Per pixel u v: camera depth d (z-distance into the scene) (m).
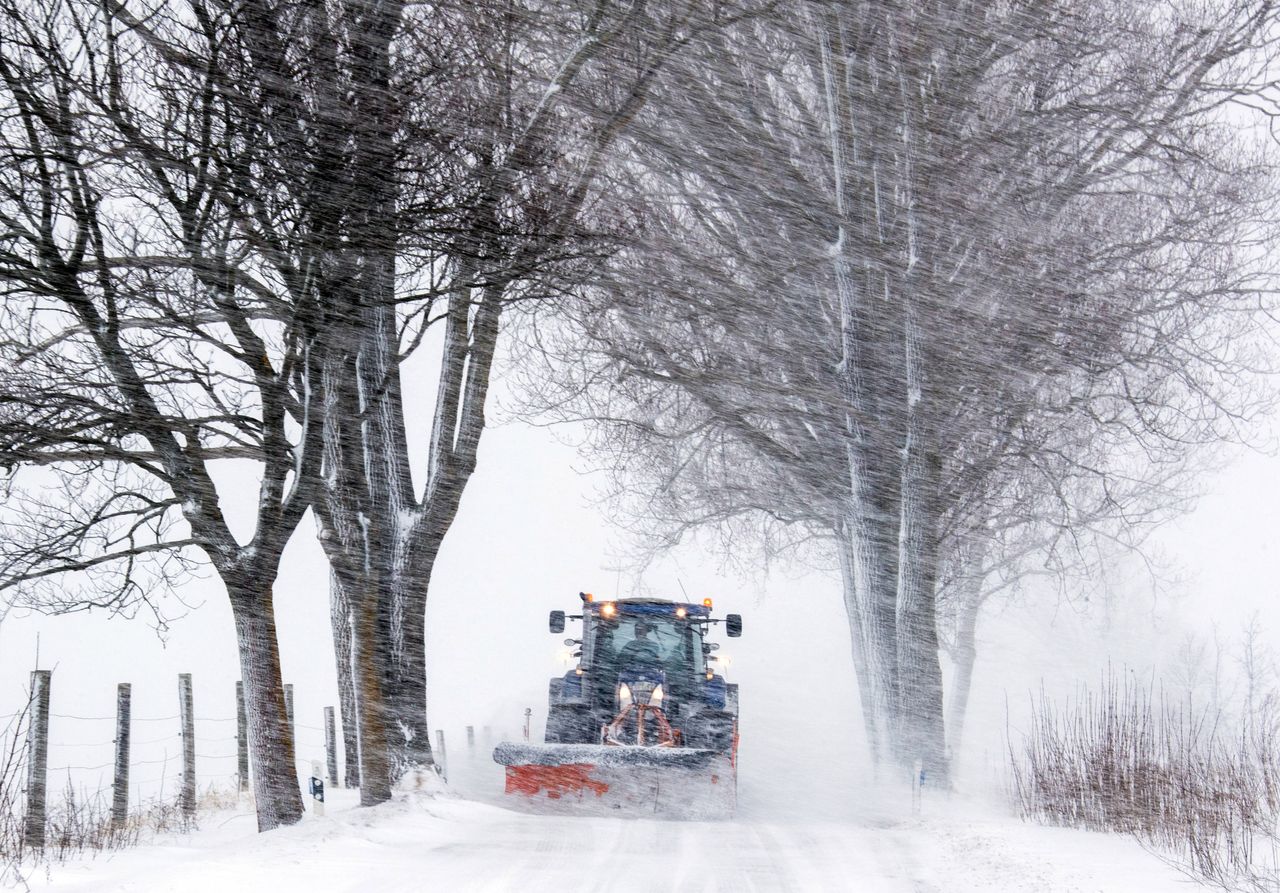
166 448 31.98
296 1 29.59
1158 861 23.48
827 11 47.91
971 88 47.97
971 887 20.80
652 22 39.28
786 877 21.92
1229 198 47.41
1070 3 46.97
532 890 20.25
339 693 46.47
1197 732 32.62
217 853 24.88
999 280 47.72
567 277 35.50
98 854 25.11
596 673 40.44
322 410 32.78
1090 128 47.66
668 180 51.19
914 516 46.59
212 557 32.62
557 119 36.66
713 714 38.00
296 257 32.22
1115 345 47.66
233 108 29.19
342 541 33.72
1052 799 33.03
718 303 50.09
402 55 33.00
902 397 48.84
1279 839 25.69
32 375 29.77
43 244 28.70
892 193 49.16
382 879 21.25
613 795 34.91
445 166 32.66
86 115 27.80
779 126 52.44
